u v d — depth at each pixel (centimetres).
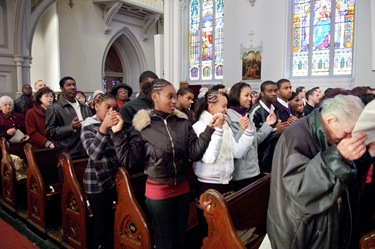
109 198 243
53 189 330
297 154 124
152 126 201
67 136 306
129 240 221
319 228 126
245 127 238
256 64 1079
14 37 988
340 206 133
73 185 262
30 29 1026
